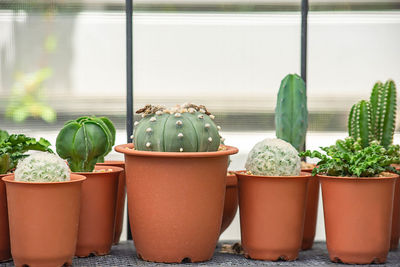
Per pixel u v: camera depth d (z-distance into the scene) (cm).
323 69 229
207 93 230
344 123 229
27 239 153
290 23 229
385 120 207
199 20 228
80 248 178
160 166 164
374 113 209
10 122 228
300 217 176
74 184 156
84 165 183
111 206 181
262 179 173
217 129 171
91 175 176
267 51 229
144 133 166
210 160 167
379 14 227
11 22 226
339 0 227
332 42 228
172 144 162
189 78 229
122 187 199
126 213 214
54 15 227
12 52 227
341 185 168
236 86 230
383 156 170
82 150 179
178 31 228
